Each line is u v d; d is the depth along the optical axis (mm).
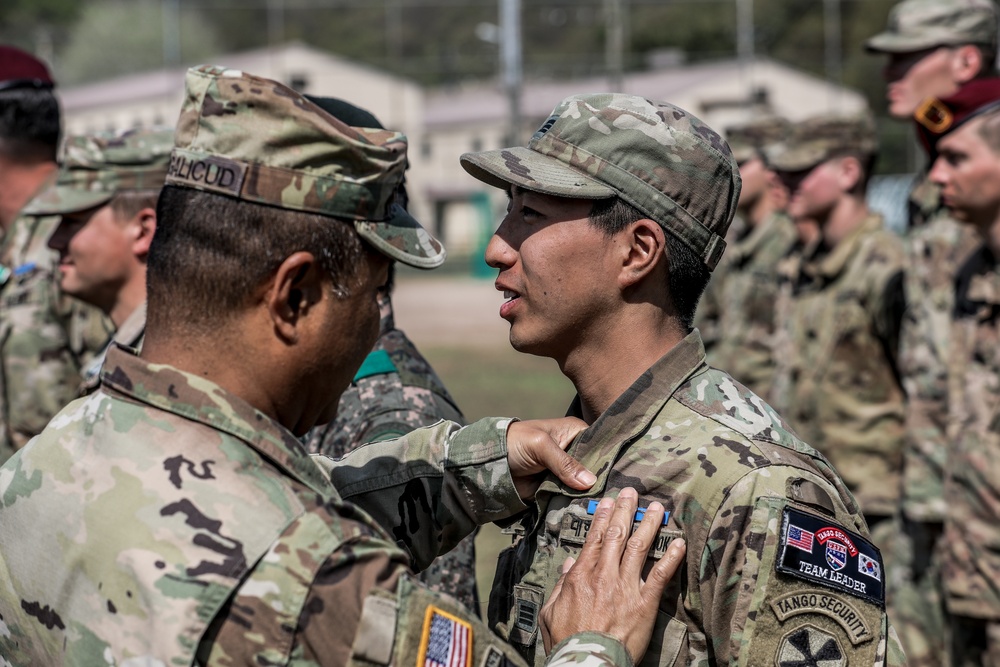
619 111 1841
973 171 3641
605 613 1664
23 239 4012
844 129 4875
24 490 1562
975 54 4844
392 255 1608
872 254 4691
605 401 1895
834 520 1731
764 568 1662
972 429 3795
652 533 1720
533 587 1871
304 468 1547
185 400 1513
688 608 1731
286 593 1401
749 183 6375
